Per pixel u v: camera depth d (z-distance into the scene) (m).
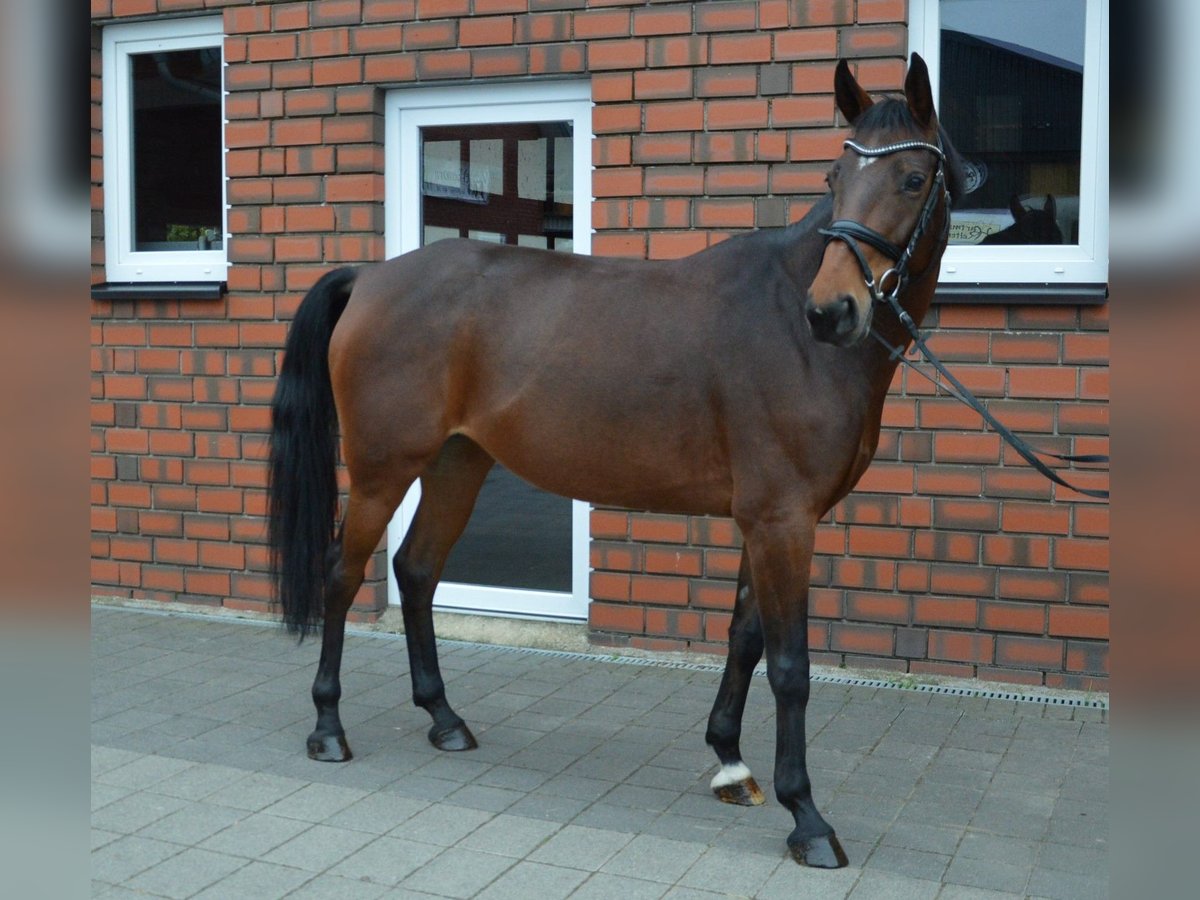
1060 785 4.00
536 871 3.35
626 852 3.48
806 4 5.04
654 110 5.30
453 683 5.16
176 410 6.30
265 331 6.09
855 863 3.41
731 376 3.55
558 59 5.46
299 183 5.98
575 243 5.67
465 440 4.37
